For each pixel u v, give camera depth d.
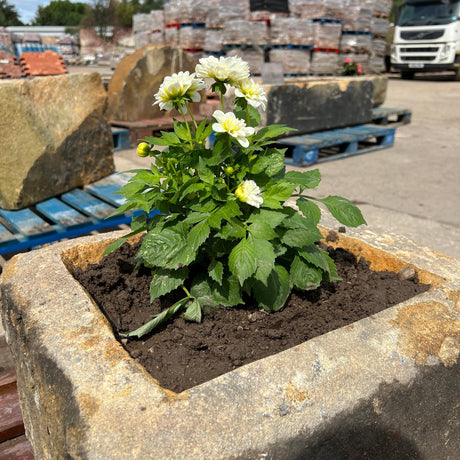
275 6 9.16
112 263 1.81
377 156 6.08
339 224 2.07
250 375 1.09
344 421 1.07
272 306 1.49
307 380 1.08
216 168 1.47
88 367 1.12
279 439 0.99
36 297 1.42
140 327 1.47
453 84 13.30
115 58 18.36
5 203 3.09
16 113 3.07
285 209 1.51
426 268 1.66
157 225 1.49
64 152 3.42
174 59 6.61
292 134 5.79
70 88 3.47
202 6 9.75
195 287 1.54
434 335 1.26
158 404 1.01
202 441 0.94
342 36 10.50
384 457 1.16
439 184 4.87
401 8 13.52
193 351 1.37
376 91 7.73
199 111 6.96
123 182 3.70
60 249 1.76
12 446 1.63
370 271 1.80
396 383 1.14
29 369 1.28
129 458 0.91
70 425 1.00
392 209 4.11
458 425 1.29
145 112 6.55
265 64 5.49
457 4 12.62
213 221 1.33
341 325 1.45
